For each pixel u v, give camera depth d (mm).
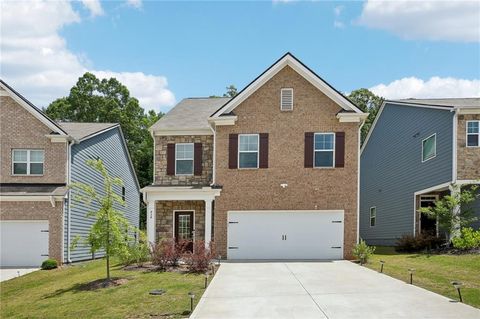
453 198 20141
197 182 22062
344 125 20688
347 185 20484
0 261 21328
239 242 20594
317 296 11953
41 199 21328
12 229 21469
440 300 11125
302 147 20750
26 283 16766
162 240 18516
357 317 9836
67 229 21828
